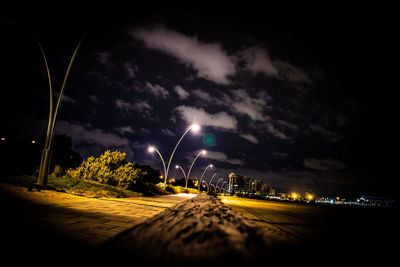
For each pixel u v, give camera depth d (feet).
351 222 34.94
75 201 25.20
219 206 7.30
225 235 3.93
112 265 3.00
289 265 2.91
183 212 6.27
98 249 3.62
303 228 24.18
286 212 47.80
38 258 7.88
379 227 30.73
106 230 13.05
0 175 32.30
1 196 20.44
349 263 10.89
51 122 30.71
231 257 2.93
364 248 15.46
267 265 2.72
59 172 45.85
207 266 2.74
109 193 38.06
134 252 3.40
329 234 21.40
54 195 26.61
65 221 14.37
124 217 18.26
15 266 7.09
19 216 14.25
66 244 9.70
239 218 5.38
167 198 52.08
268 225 24.56
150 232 4.37
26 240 9.77
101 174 50.44
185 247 3.46
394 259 12.87
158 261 3.01
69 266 7.30
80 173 49.06
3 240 9.48
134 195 47.98
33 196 23.53
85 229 12.80
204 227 4.52
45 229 11.88
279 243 3.73
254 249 3.26
